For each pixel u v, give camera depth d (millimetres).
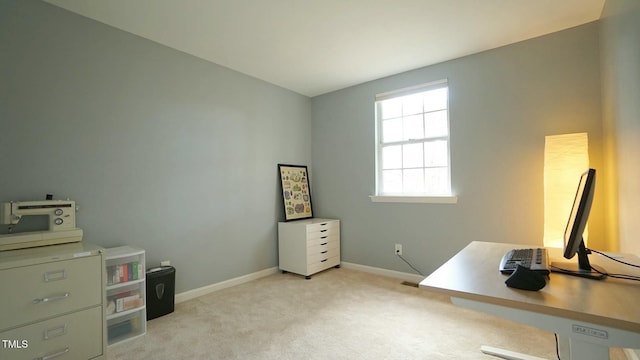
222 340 2084
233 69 3367
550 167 2357
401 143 3568
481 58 2953
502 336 2090
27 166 2043
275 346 1999
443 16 2324
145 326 2186
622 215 1919
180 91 2896
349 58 3090
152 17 2318
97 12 2250
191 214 2957
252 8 2199
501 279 1159
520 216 2752
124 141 2512
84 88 2303
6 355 1534
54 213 1991
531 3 2162
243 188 3451
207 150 3109
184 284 2875
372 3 2148
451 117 3129
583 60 2465
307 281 3395
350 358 1851
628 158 1772
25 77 2043
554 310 882
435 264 3242
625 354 1782
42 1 2111
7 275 1542
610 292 1001
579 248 1229
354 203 3889
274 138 3834
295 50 2898
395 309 2572
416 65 3273
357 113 3863
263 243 3660
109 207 2416
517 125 2766
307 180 4234
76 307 1754
